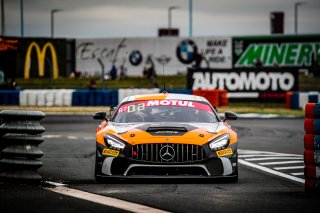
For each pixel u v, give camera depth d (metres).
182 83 166.38
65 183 29.59
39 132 28.70
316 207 23.38
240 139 58.72
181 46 173.75
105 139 29.67
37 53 173.38
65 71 176.62
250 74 119.50
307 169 26.88
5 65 133.25
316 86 147.62
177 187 28.12
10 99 108.06
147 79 173.62
